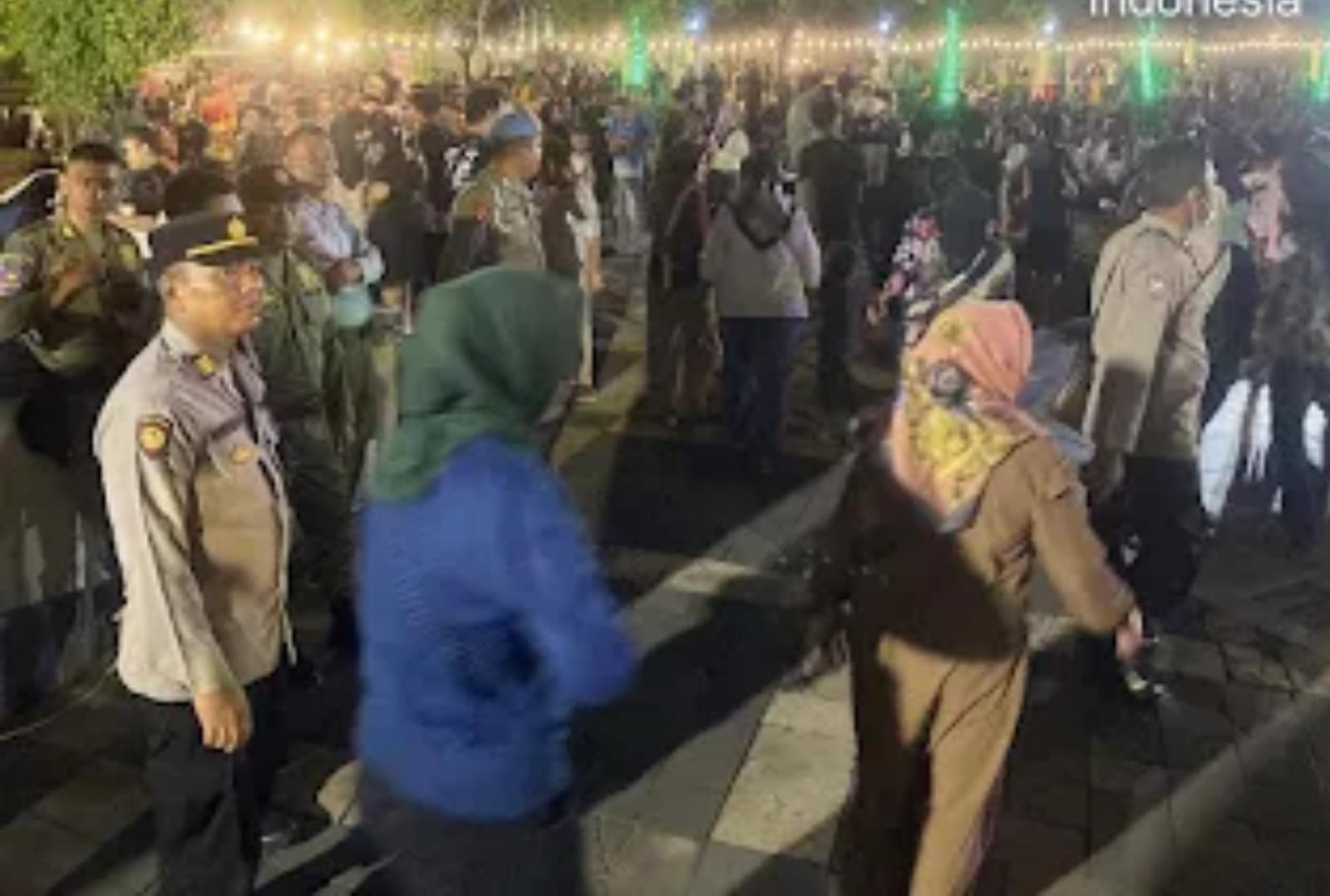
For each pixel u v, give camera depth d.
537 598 2.30
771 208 7.26
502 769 2.41
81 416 4.64
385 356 5.35
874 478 3.16
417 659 2.38
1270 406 6.71
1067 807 4.41
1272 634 5.77
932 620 3.06
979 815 3.17
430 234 8.41
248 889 3.35
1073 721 4.97
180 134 10.97
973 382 3.03
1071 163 15.02
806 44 38.12
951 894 3.18
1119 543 5.10
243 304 3.09
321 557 4.95
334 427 5.09
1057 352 9.39
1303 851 4.22
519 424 2.38
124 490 2.95
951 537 3.01
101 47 8.33
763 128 12.53
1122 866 4.09
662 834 4.15
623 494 7.16
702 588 5.97
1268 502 7.38
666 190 8.23
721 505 7.05
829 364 8.81
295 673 4.86
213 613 3.14
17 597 4.60
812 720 4.85
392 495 2.38
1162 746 4.83
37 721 4.65
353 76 22.55
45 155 5.70
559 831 2.54
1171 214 4.72
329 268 5.26
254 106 15.12
